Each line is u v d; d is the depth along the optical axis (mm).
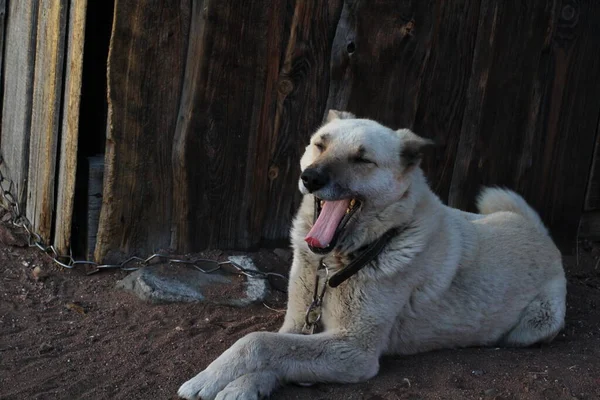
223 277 3494
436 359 3199
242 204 3588
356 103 3650
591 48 3906
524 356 3229
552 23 3826
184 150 3469
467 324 3246
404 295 3145
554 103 3906
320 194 3072
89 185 3473
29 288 3387
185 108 3453
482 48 3758
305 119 3613
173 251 3531
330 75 3607
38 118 3588
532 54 3828
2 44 3914
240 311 3387
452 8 3689
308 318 3189
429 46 3688
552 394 3047
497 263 3291
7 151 3865
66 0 3434
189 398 2967
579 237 4102
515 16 3773
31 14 3639
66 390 2996
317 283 3154
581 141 3975
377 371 3115
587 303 3662
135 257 3496
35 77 3619
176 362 3107
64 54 3453
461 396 3027
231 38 3453
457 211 3500
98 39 3547
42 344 3150
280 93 3566
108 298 3373
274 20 3500
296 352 3035
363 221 3129
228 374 2986
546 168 3951
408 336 3209
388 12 3615
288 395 3020
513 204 3520
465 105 3785
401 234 3141
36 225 3604
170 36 3404
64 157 3453
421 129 3750
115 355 3129
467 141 3816
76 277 3451
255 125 3547
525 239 3383
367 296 3105
